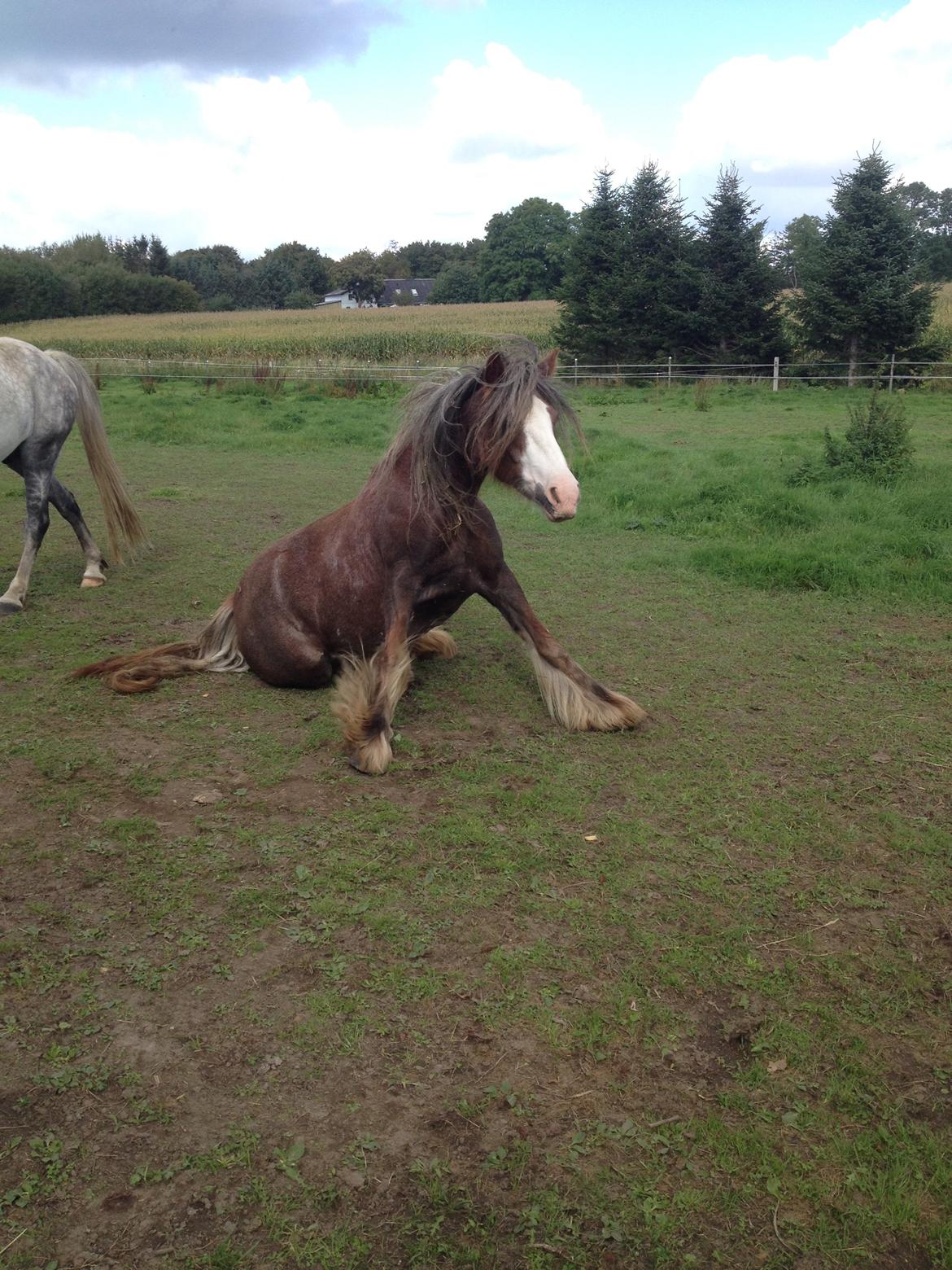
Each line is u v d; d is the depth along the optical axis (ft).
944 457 41.50
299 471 41.29
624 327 96.27
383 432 51.11
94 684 16.87
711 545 26.32
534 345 13.69
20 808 12.37
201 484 38.09
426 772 13.47
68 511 23.24
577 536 28.86
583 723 14.85
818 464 35.42
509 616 15.28
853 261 84.89
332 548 15.44
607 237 97.81
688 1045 8.25
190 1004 8.72
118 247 331.36
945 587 22.21
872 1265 6.33
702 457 42.34
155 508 32.99
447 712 15.66
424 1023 8.48
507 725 15.16
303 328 168.25
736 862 11.16
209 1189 6.83
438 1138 7.27
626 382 93.35
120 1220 6.58
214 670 17.57
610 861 11.12
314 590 15.58
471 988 8.93
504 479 13.55
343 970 9.17
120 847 11.40
